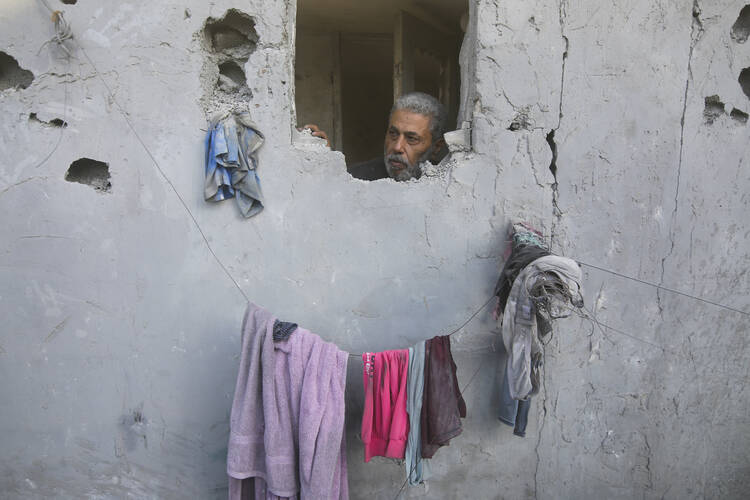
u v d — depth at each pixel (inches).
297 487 88.8
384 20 173.8
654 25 100.7
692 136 104.7
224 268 96.0
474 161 99.3
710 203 107.2
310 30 184.5
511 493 108.4
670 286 107.9
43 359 94.7
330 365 85.9
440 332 102.3
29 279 92.7
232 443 86.7
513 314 88.8
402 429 90.5
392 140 120.7
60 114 90.0
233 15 93.2
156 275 95.0
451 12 162.7
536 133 100.1
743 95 105.6
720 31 102.7
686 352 110.3
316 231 97.3
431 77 219.9
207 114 93.0
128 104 90.9
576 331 106.0
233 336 97.5
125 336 95.7
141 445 98.3
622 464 111.3
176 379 97.5
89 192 92.1
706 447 113.8
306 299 98.6
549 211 102.3
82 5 88.0
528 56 98.0
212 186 91.1
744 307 111.4
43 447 96.7
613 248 105.0
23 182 90.9
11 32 87.9
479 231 101.0
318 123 189.2
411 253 100.0
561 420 108.1
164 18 89.8
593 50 99.7
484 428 105.7
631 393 109.5
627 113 102.0
